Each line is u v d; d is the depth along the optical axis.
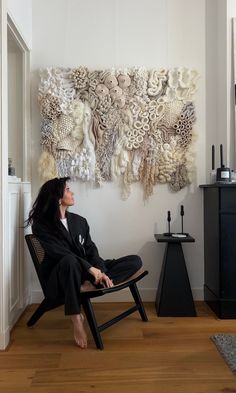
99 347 1.82
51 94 2.48
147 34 2.60
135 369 1.62
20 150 2.54
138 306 2.21
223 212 2.24
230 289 2.25
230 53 2.46
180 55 2.61
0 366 1.66
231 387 1.47
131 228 2.62
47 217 2.06
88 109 2.53
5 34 1.86
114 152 2.55
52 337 1.99
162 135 2.56
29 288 2.59
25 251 2.45
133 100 2.53
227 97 2.48
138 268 2.12
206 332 2.04
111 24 2.59
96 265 2.10
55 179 2.15
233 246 2.24
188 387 1.47
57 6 2.58
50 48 2.59
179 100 2.56
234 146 2.50
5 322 1.87
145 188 2.58
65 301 1.82
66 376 1.57
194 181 2.61
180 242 2.35
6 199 1.89
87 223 2.38
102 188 2.60
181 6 2.60
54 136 2.49
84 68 2.51
